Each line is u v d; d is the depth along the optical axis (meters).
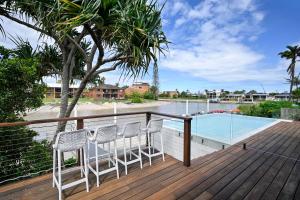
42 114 12.07
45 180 2.67
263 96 41.06
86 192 2.37
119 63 3.53
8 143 3.29
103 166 3.21
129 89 50.50
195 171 3.00
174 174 2.89
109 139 2.73
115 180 2.69
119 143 5.50
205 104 14.52
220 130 7.49
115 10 2.63
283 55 23.91
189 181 2.67
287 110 9.11
